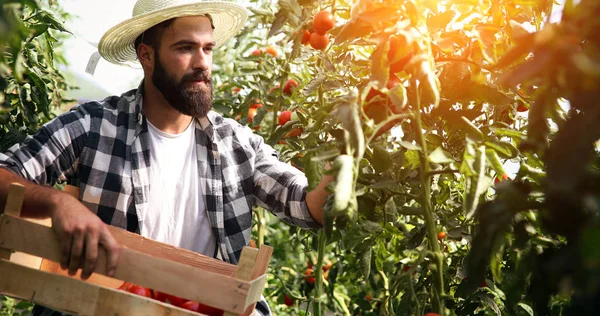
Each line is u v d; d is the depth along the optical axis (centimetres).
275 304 334
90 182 182
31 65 218
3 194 147
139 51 196
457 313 180
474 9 150
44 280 126
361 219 157
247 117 287
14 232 133
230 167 196
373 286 243
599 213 83
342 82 193
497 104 150
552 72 83
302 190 188
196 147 196
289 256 352
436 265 135
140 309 123
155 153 191
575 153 77
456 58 143
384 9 122
